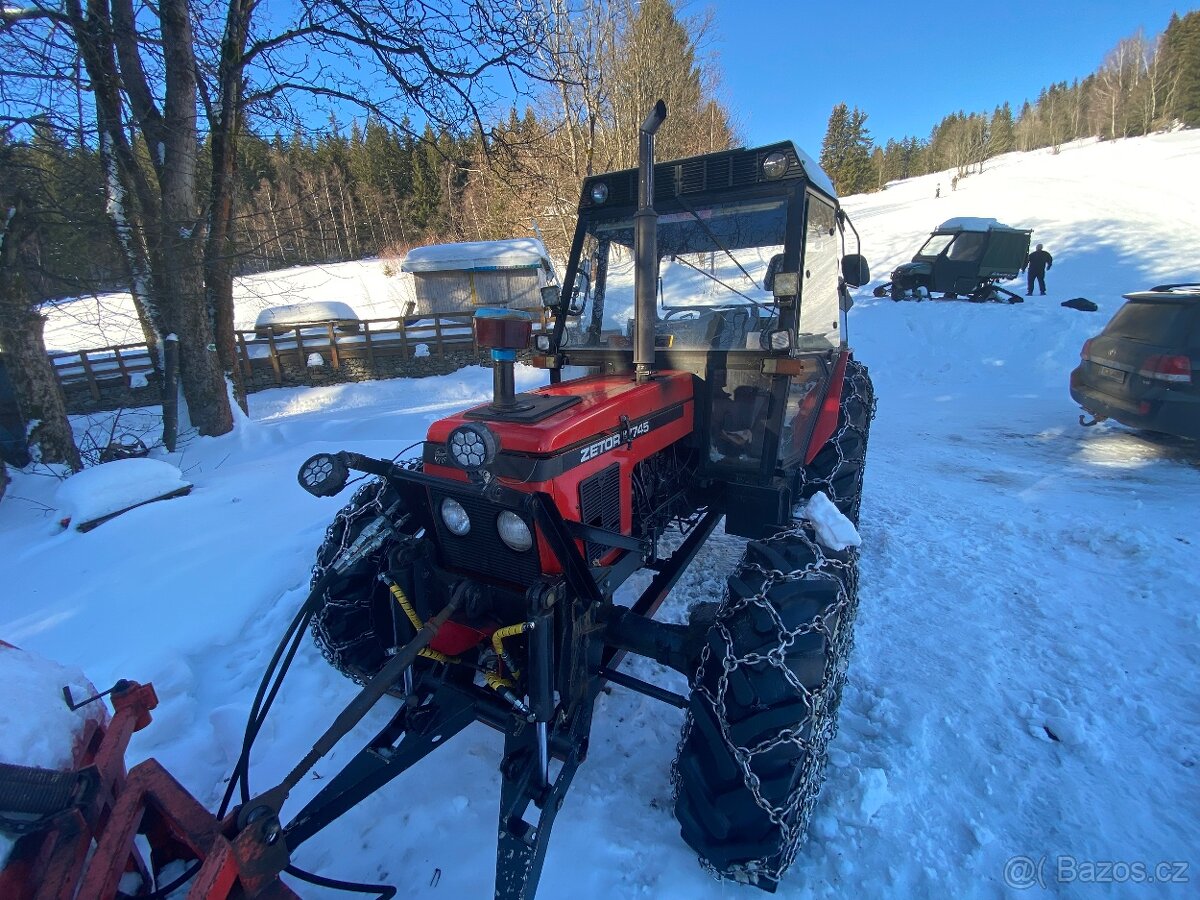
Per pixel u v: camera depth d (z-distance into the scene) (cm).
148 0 654
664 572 263
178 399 774
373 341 1591
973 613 324
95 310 920
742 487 274
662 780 221
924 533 422
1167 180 2834
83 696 183
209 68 714
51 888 133
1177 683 266
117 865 140
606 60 1664
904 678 273
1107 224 2006
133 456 707
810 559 205
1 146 594
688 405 269
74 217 649
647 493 251
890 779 216
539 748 170
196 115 723
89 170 656
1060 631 306
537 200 1747
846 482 339
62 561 402
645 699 263
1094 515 438
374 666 245
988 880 184
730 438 275
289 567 370
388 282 3219
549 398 220
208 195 798
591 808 210
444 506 202
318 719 256
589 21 1577
